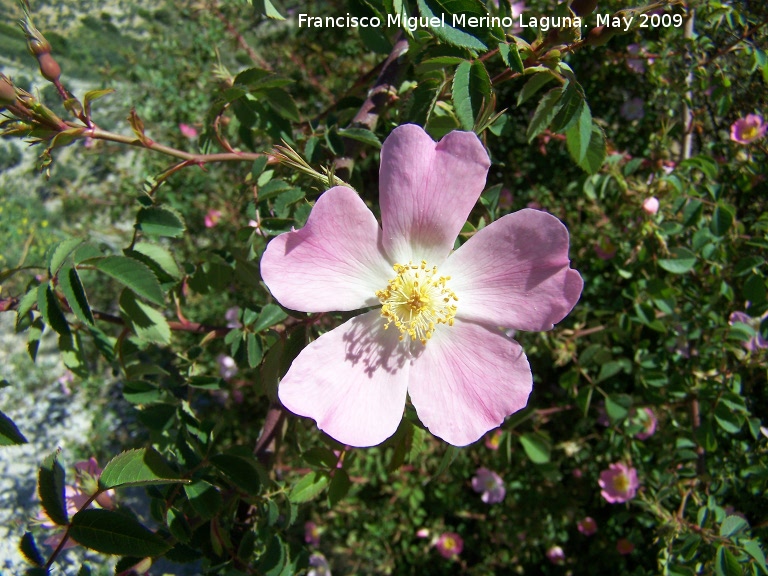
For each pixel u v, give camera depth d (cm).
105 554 8
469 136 9
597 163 11
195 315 27
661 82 19
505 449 18
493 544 24
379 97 13
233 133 15
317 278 9
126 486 8
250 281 14
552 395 24
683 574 15
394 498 23
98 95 10
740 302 18
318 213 9
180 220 12
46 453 29
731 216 16
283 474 22
